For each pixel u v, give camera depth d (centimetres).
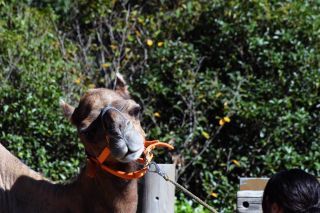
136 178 1018
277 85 2009
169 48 2058
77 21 2250
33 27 2091
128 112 1015
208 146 2025
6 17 2112
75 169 1903
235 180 2016
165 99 2081
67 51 2116
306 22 2036
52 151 1945
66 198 1066
